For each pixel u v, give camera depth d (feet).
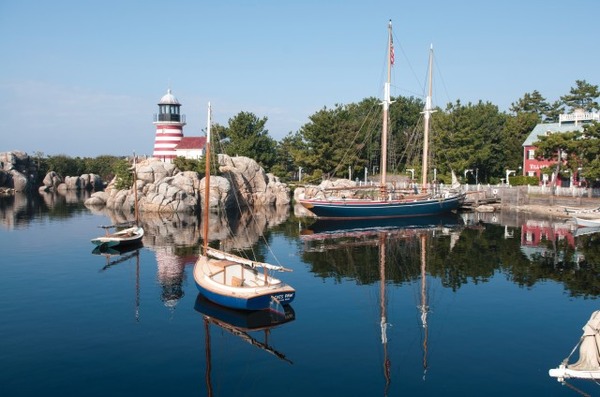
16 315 89.92
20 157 441.68
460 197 270.67
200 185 286.25
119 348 74.69
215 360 70.69
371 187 256.52
